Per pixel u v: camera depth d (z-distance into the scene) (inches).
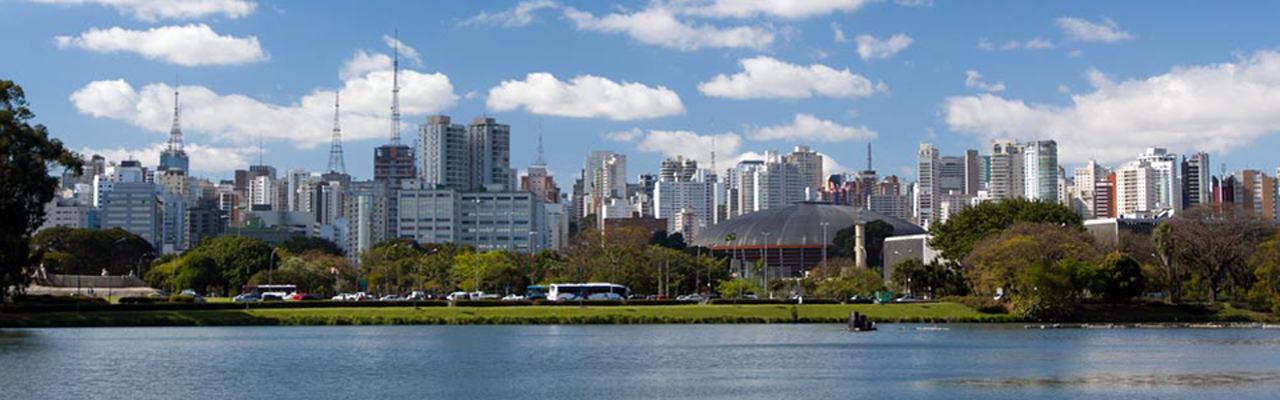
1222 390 3878.0
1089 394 3804.1
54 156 6013.8
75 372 4288.9
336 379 4212.6
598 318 7047.2
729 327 6855.3
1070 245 7711.6
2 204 5772.6
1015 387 3983.8
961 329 6722.4
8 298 6569.9
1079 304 7657.5
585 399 3759.8
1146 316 7524.6
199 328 6486.2
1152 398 3715.6
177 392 3855.8
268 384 4065.0
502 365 4667.8
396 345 5502.0
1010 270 7485.2
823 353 5157.5
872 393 3858.3
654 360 4862.2
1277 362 4729.3
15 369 4347.9
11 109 5890.8
